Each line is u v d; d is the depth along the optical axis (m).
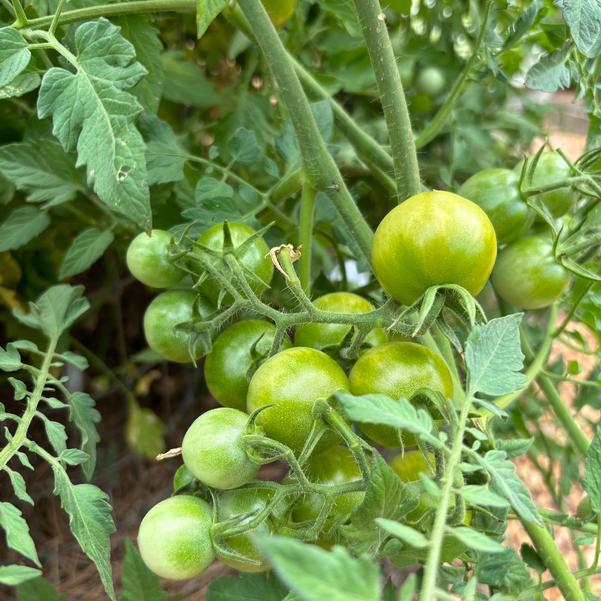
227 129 0.44
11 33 0.22
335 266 0.50
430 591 0.13
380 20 0.23
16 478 0.20
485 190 0.28
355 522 0.18
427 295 0.20
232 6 0.33
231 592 0.25
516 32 0.32
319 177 0.27
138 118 0.32
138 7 0.30
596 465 0.20
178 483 0.23
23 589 0.25
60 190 0.34
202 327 0.24
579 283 0.33
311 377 0.21
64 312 0.28
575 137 0.70
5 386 0.48
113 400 0.55
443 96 0.45
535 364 0.34
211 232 0.26
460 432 0.17
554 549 0.25
